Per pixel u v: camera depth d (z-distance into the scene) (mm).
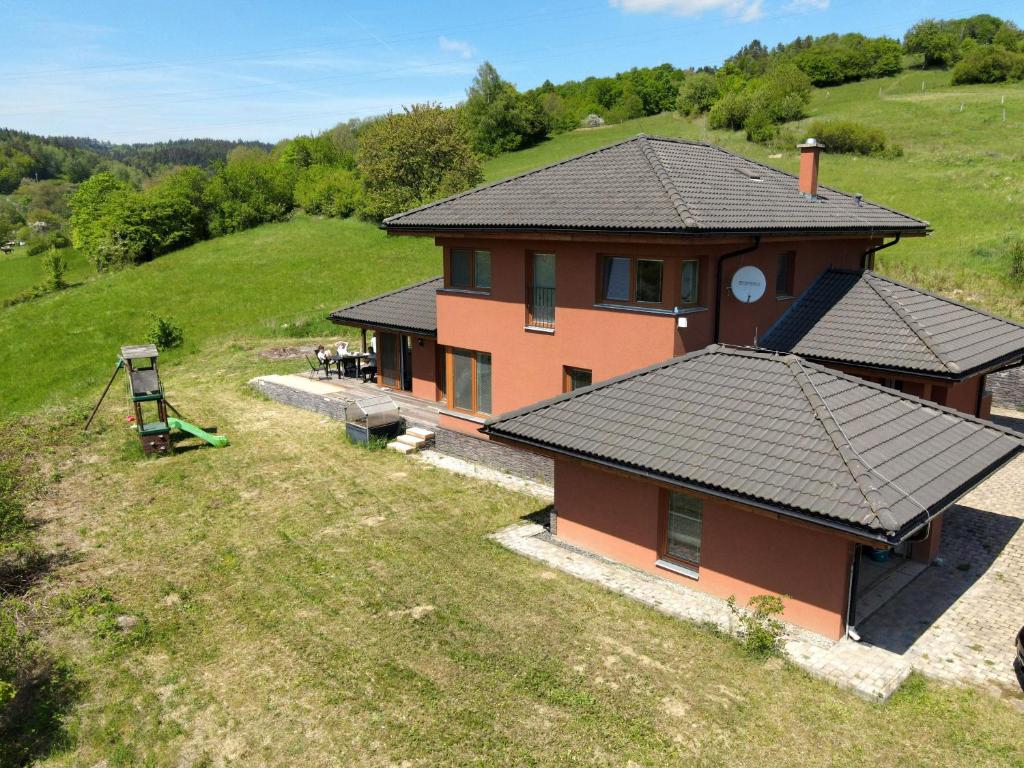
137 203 63094
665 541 12195
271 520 15023
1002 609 11156
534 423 13008
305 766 8172
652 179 15797
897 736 8352
